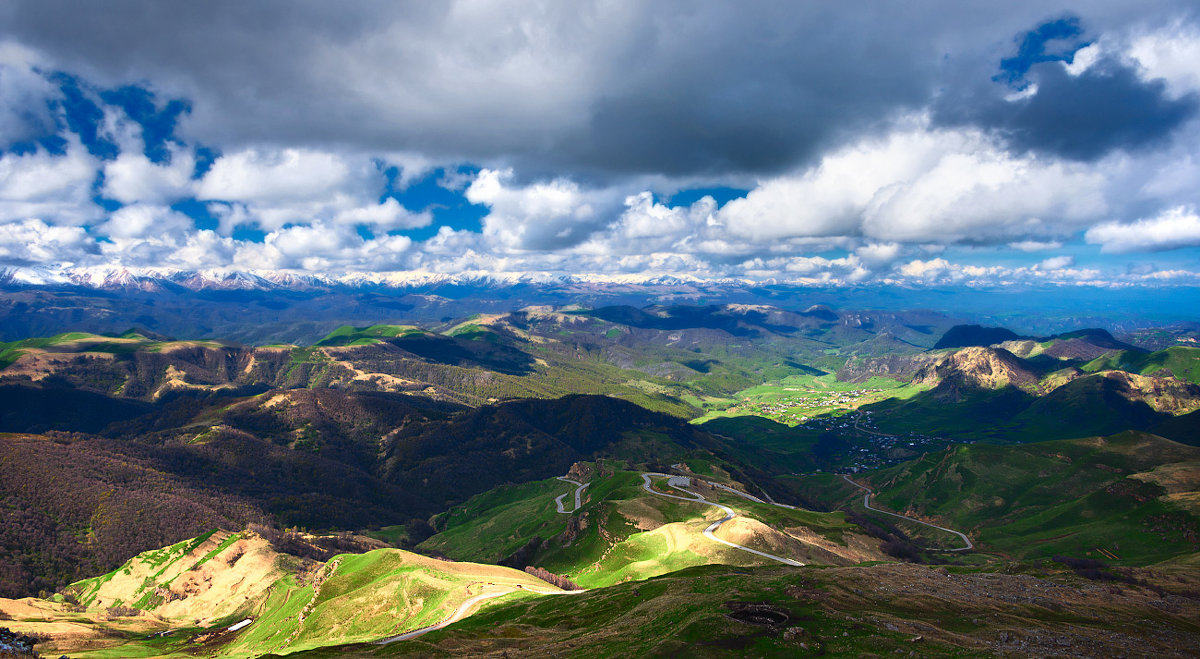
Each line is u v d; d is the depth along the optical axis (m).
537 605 123.88
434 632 111.56
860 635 69.06
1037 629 79.69
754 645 67.00
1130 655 70.81
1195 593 125.25
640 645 74.12
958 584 105.94
